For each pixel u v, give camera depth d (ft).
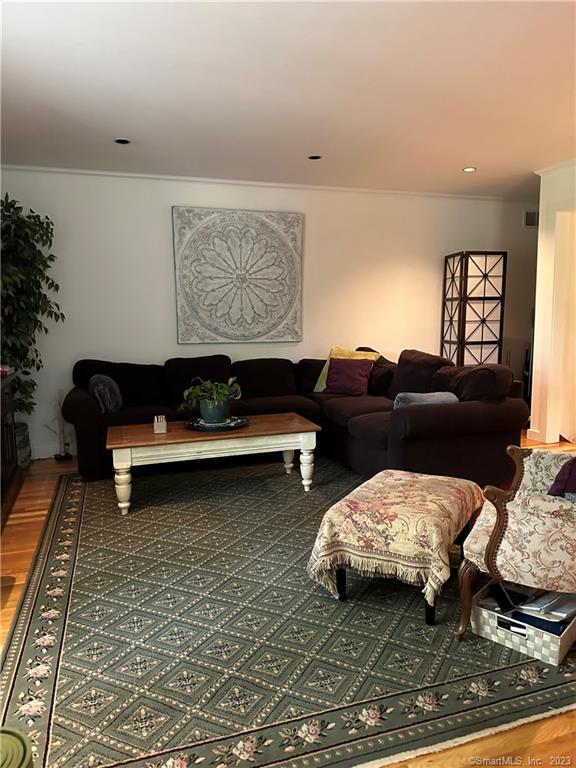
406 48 8.30
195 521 10.50
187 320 16.78
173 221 16.28
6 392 11.91
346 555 7.37
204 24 7.56
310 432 12.07
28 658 6.29
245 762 4.81
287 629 6.89
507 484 12.25
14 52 8.32
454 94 10.11
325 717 5.33
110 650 6.44
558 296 16.05
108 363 15.31
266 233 17.21
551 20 7.50
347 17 7.41
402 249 18.93
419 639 6.64
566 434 17.04
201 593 7.79
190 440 11.05
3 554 9.11
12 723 5.27
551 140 12.95
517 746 5.00
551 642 6.08
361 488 8.16
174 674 6.00
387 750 4.94
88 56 8.48
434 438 11.34
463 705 5.49
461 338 18.04
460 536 8.30
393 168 15.44
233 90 9.85
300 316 18.01
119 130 11.97
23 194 15.07
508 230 20.10
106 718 5.34
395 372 15.55
